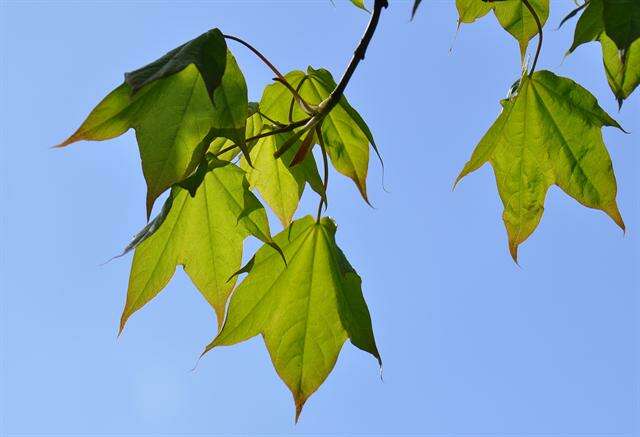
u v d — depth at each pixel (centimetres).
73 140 87
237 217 95
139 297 94
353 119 94
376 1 90
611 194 96
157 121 88
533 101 96
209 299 95
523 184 97
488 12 98
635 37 84
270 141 98
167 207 91
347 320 94
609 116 95
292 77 97
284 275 95
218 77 87
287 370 95
